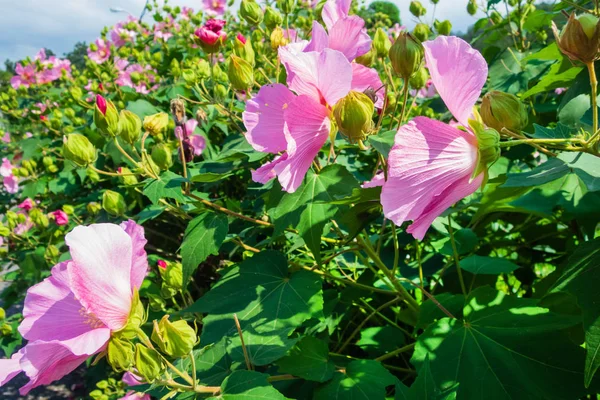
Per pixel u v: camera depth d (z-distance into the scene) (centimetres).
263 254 175
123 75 524
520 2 321
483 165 98
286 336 148
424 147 94
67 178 436
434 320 157
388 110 175
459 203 214
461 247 204
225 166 243
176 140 320
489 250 254
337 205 143
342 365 166
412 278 219
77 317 109
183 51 525
